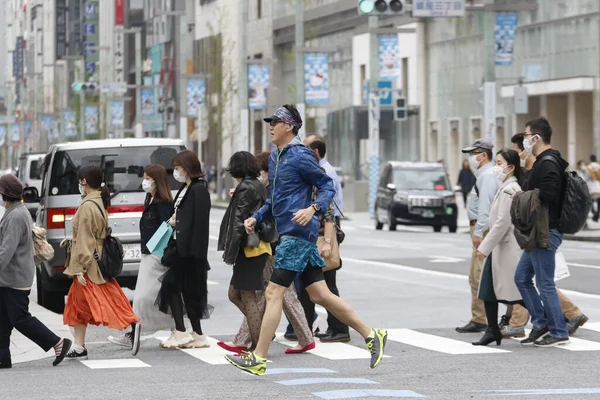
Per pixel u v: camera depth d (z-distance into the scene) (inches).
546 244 1141.1
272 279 994.1
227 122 7308.1
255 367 980.6
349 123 4985.2
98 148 1614.2
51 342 1103.0
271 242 1131.3
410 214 3464.6
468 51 4997.5
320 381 955.3
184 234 1170.6
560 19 4340.6
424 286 1840.6
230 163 1128.2
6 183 1080.8
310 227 995.3
